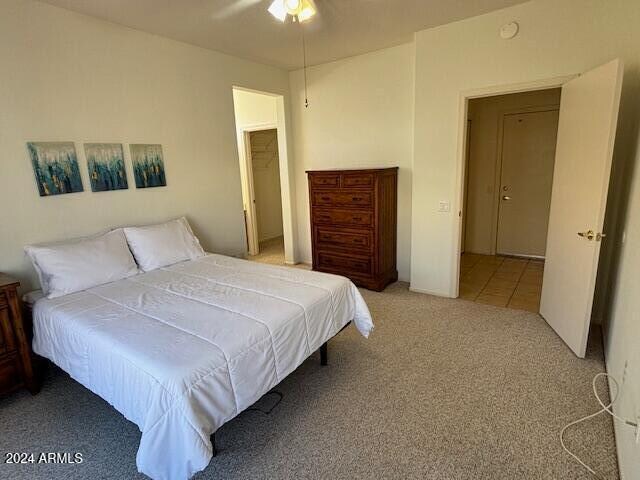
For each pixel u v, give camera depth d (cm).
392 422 196
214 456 176
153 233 305
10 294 214
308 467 169
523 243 516
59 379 246
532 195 496
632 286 192
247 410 209
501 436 183
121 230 296
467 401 211
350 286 254
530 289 389
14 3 235
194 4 258
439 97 334
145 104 315
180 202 353
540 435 183
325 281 249
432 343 279
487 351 264
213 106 374
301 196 498
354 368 249
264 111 498
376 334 296
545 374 233
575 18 265
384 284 400
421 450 176
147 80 315
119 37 293
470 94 317
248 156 539
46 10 250
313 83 447
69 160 270
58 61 259
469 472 163
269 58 402
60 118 263
